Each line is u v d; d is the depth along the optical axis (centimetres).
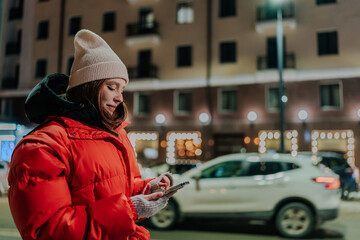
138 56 2444
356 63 1938
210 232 711
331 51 2009
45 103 137
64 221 111
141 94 2436
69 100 141
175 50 2358
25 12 2709
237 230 732
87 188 124
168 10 2397
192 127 2283
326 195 644
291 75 2022
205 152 2234
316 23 2036
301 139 2022
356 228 749
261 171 689
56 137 123
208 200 694
